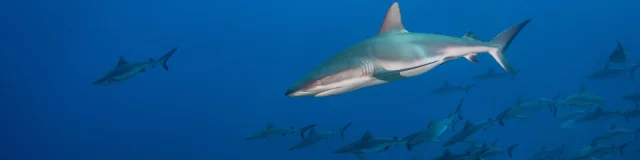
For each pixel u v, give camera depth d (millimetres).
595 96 11984
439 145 25359
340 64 3664
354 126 40688
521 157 25188
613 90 39906
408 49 3965
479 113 43250
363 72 3680
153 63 10141
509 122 30141
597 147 11211
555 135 26562
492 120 10008
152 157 38594
